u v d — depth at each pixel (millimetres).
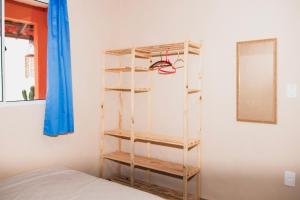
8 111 2322
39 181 1958
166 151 2988
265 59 2350
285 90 2283
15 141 2375
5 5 2490
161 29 2963
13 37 2633
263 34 2363
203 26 2678
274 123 2342
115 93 3344
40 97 2766
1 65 2322
